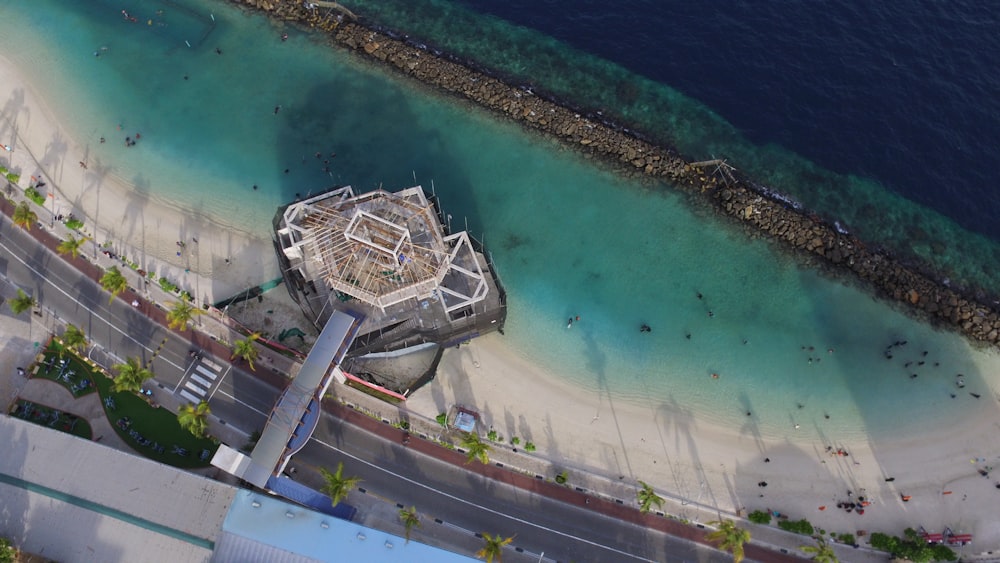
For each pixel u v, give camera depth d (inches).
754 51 5162.4
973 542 3602.4
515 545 3535.9
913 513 3671.3
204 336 3949.3
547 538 3558.1
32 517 3253.0
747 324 4244.6
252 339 3668.8
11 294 4003.4
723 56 5162.4
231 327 3983.8
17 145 4544.8
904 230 4539.9
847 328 4237.2
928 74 4990.2
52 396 3698.3
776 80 5049.2
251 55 5142.7
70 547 3203.7
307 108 4909.0
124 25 5206.7
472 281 3895.2
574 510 3629.4
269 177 4576.8
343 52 5172.2
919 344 4180.6
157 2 5344.5
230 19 5310.0
